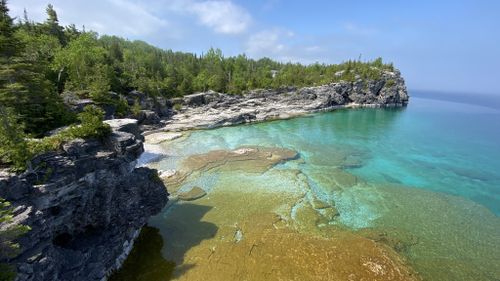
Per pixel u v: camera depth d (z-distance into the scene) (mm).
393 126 117875
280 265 33125
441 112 172500
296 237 38406
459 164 72188
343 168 66250
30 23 106625
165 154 72375
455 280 32156
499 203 51375
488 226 43500
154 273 31938
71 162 27891
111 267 31578
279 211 45688
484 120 144875
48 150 27047
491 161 75250
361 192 53750
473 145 91000
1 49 40219
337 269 32438
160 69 144750
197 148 78500
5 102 39156
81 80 78438
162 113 108812
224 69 181250
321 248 36031
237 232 39906
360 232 40500
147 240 37656
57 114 45656
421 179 61656
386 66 198000
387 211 46938
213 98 129375
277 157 71562
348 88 172500
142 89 104062
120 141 34031
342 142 89375
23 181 23844
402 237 39750
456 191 56000
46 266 22797
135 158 37062
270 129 104688
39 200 24703
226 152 74812
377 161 72312
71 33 123875
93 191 30359
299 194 51781
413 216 45656
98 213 31562
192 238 38344
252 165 65750
